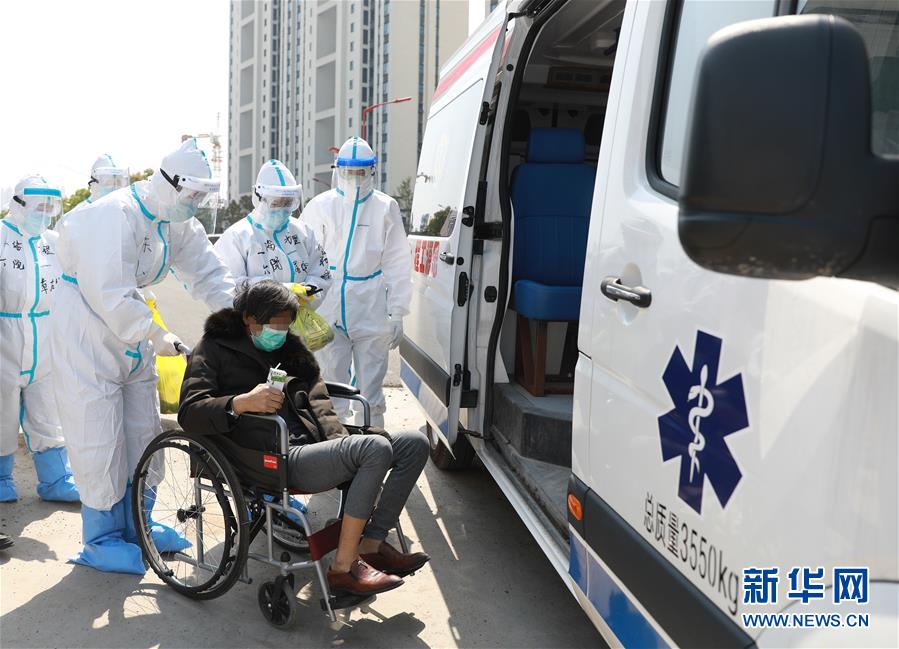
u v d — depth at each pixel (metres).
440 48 83.19
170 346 3.44
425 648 3.03
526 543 4.06
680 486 1.86
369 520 3.20
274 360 3.42
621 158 2.33
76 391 3.44
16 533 4.03
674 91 2.15
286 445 3.05
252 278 4.43
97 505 3.56
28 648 2.96
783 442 1.50
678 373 1.89
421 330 4.85
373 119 82.94
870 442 1.29
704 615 1.72
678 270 1.93
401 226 5.19
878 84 1.55
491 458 3.89
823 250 1.03
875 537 1.26
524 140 4.98
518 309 4.12
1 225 4.43
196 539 3.43
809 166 1.00
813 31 1.01
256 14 100.56
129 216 3.39
